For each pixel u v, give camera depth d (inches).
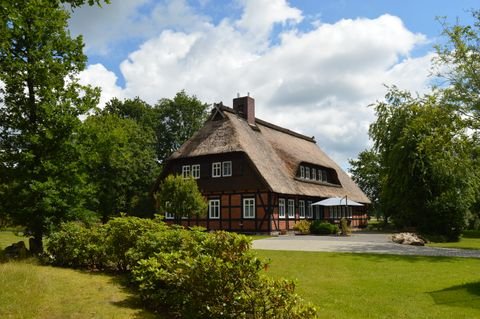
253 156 1207.6
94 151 608.1
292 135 1737.2
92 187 610.5
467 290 375.2
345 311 309.6
